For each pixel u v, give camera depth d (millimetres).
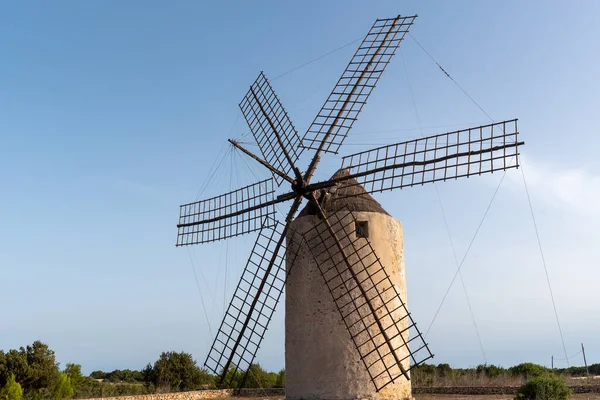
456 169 10797
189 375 31359
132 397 22047
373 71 12789
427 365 28328
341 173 11930
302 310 11234
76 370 28609
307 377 10898
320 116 12547
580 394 18312
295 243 11625
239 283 12547
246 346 12352
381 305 10984
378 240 11320
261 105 13406
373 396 10523
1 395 21000
